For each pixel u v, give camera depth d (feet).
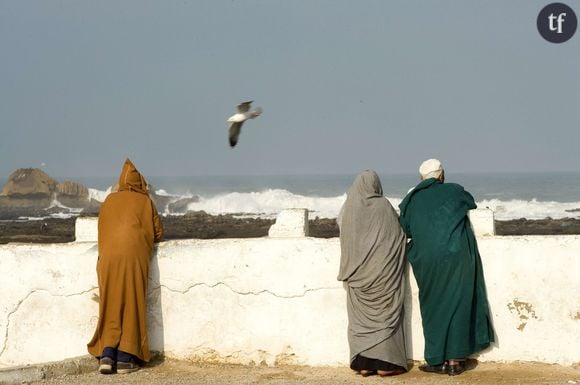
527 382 87.30
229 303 99.76
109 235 98.22
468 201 94.22
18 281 105.09
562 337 92.58
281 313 98.43
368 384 89.10
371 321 91.50
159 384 90.99
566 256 92.43
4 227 415.03
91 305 103.35
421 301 92.48
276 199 620.49
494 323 93.91
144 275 98.63
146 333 98.68
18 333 104.78
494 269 93.91
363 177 93.56
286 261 98.37
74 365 97.25
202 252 100.42
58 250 104.42
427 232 91.50
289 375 94.02
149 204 101.19
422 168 98.32
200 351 100.32
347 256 92.27
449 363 91.04
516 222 406.82
